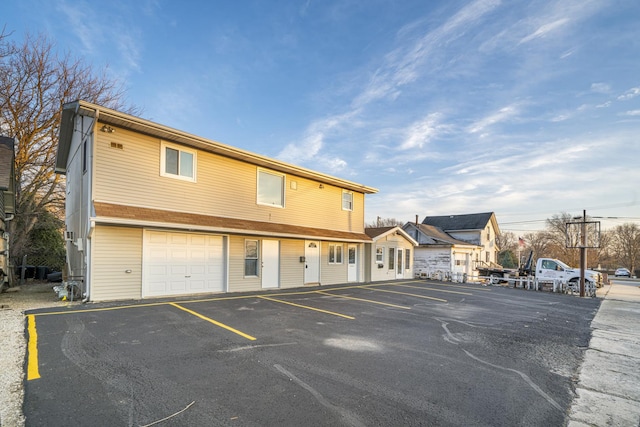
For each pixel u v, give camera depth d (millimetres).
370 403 3689
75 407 3389
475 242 33844
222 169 12438
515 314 10062
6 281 14352
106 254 9438
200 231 11523
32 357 4816
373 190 19250
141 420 3176
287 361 4996
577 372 4988
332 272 17125
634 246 52719
